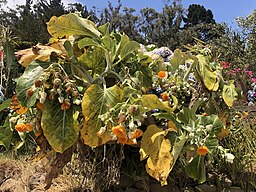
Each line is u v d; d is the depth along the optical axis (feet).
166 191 4.56
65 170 4.79
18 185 4.97
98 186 4.38
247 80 12.89
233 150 5.03
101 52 4.18
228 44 20.44
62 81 3.58
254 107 6.24
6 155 6.03
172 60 5.02
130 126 3.46
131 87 3.92
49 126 3.55
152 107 3.84
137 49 4.58
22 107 3.69
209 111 4.91
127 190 4.53
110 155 4.42
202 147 3.93
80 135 3.99
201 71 4.70
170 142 3.94
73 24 3.95
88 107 3.60
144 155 3.87
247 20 21.27
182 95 4.92
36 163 5.41
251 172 4.87
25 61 4.12
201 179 4.17
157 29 59.11
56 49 4.09
